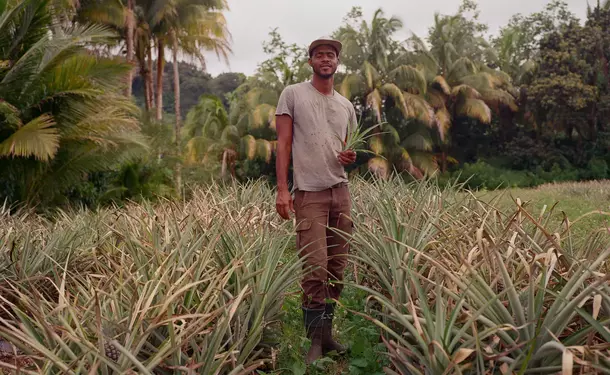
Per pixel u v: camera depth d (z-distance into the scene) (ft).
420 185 18.07
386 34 109.29
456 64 118.01
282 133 11.05
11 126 36.40
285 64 113.19
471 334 7.63
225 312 8.15
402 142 109.91
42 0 38.27
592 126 127.03
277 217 20.70
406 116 104.83
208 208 18.51
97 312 6.81
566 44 120.98
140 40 88.43
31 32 39.81
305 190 10.89
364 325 11.41
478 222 12.45
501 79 123.03
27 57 36.55
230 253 11.26
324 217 10.96
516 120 132.36
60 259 14.73
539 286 7.16
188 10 88.12
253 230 14.82
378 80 110.01
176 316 7.39
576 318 8.13
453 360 6.22
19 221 19.71
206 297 8.78
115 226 15.96
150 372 7.01
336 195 11.08
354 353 10.32
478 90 118.52
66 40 38.52
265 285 10.40
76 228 18.21
